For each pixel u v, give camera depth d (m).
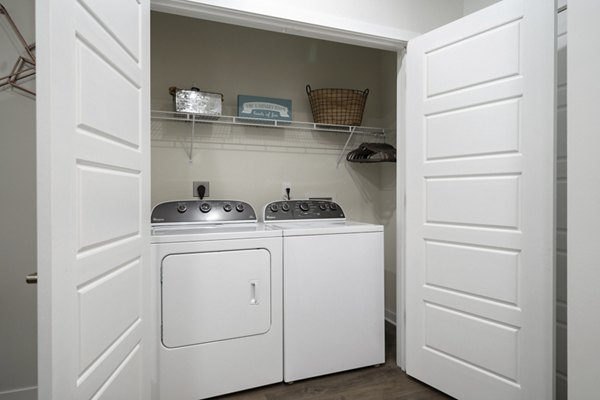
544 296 1.46
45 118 0.80
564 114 1.56
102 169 1.04
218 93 2.30
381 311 2.11
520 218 1.52
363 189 2.94
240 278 1.80
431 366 1.89
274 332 1.88
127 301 1.22
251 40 2.58
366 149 2.62
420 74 1.92
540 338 1.47
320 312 1.96
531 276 1.49
